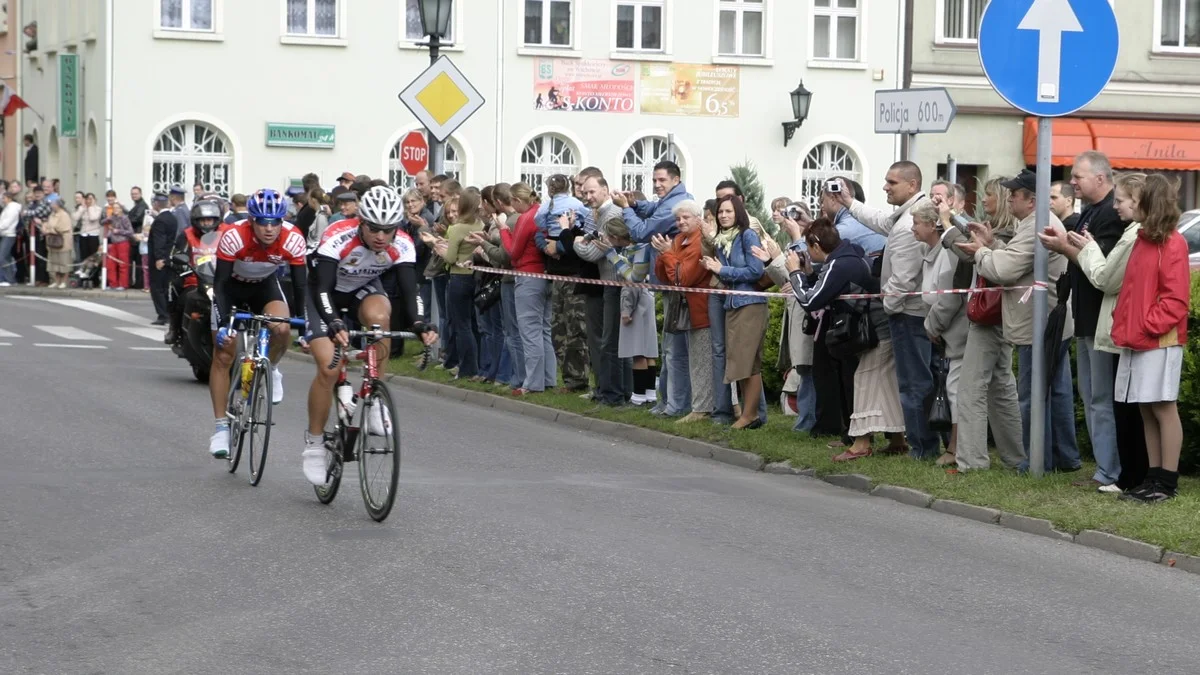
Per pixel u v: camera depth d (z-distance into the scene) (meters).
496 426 22.48
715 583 12.50
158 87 52.25
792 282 18.97
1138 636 11.23
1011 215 17.58
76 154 56.38
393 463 14.35
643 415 22.47
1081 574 13.34
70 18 56.59
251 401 16.81
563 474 18.12
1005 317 17.06
